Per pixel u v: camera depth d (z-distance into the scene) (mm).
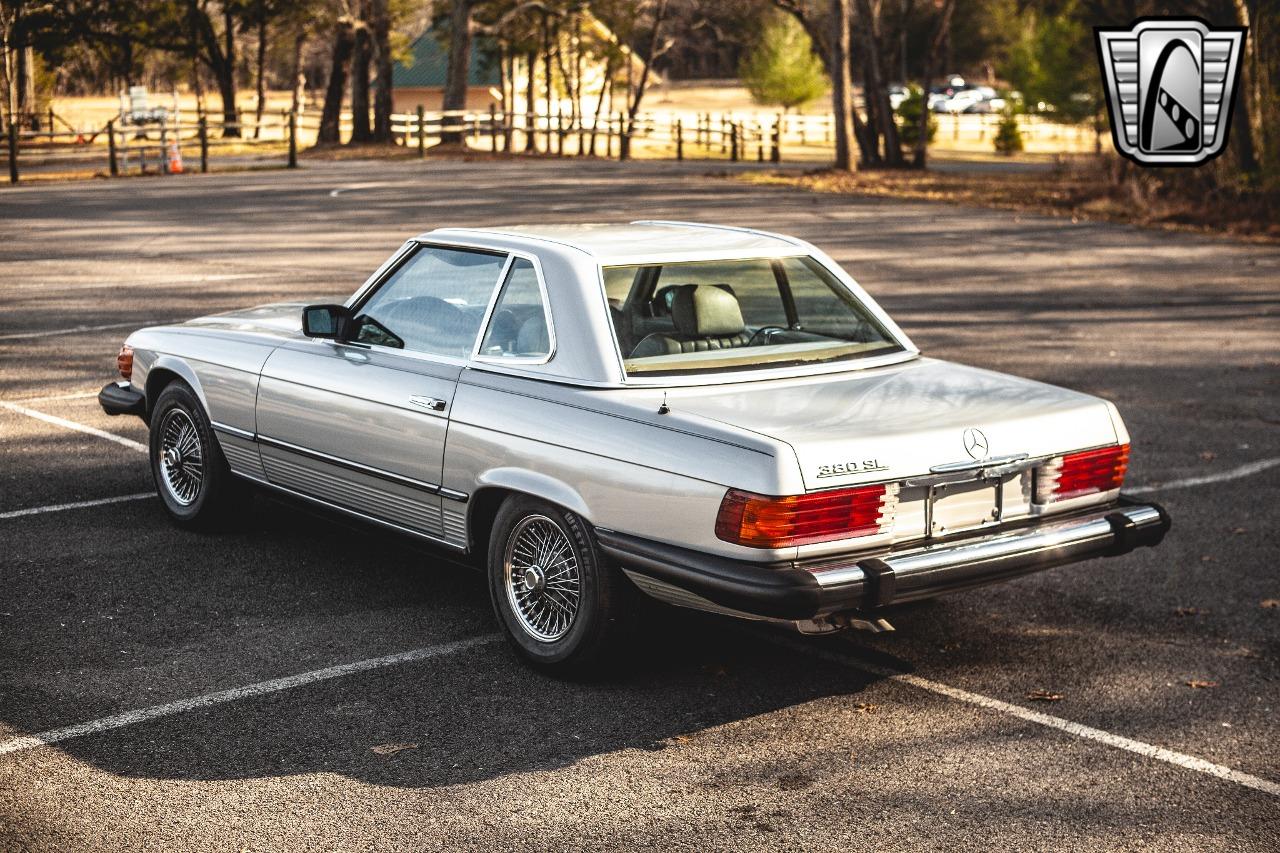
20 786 4078
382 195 26188
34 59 56562
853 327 5547
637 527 4605
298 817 3922
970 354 12258
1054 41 52750
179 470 6734
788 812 4023
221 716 4617
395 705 4742
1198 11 27406
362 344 5785
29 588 5836
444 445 5246
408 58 56531
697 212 23656
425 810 3982
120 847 3719
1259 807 4133
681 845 3807
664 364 4980
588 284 5031
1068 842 3881
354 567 6277
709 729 4617
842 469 4387
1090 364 11969
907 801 4117
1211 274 18359
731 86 108375
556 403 4910
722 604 4363
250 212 23219
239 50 68438
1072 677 5195
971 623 5809
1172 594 6223
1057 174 34250
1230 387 11094
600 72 62312
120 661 5070
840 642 5539
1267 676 5234
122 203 24750
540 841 3812
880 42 39031
